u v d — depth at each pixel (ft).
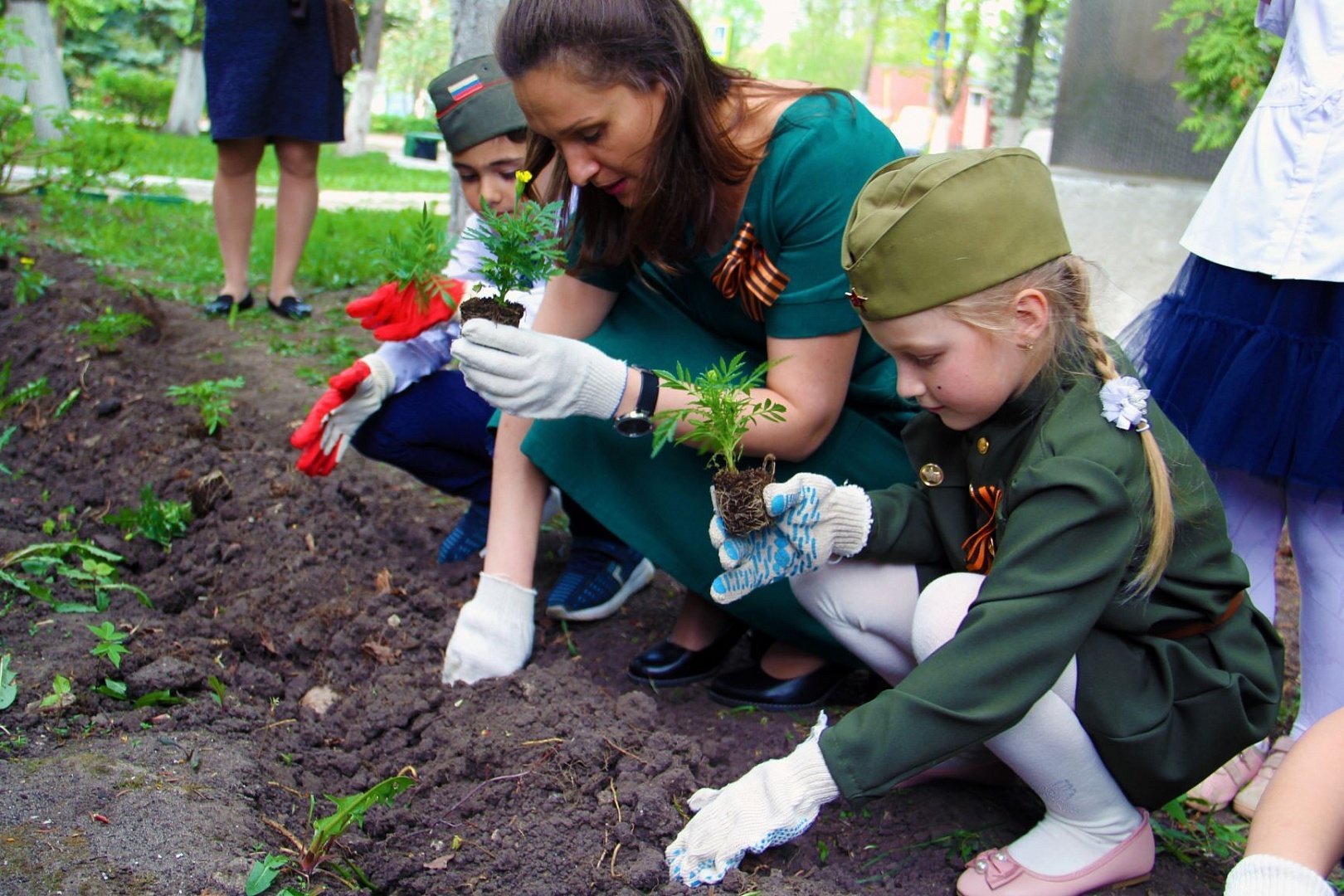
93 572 9.37
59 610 8.69
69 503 11.10
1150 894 6.76
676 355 8.38
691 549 8.36
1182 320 8.36
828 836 7.02
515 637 8.34
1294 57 7.78
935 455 7.24
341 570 9.72
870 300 6.28
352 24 17.97
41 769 6.59
